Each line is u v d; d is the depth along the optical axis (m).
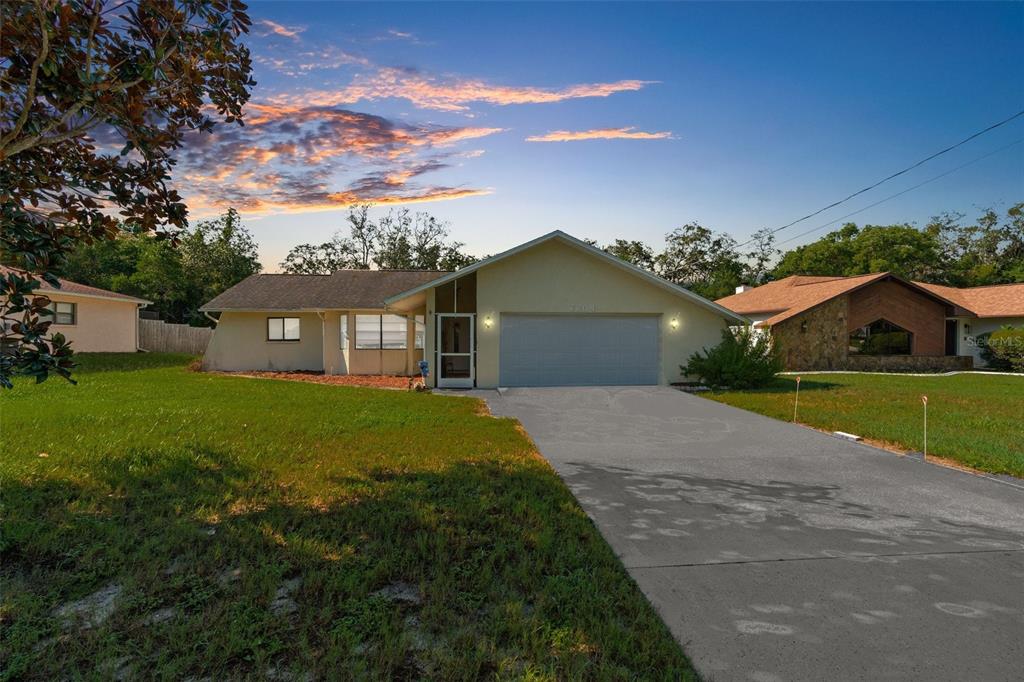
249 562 3.69
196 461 6.12
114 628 2.89
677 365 15.59
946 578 3.79
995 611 3.34
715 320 15.69
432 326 14.70
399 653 2.68
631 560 4.03
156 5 3.51
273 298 19.33
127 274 38.34
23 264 3.31
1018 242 44.88
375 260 45.94
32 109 3.45
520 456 6.94
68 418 8.41
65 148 3.93
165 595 3.23
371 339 18.39
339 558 3.76
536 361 15.12
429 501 5.04
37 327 3.20
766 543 4.40
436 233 45.84
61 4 3.20
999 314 25.73
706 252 46.56
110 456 6.14
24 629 2.84
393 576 3.57
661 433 8.91
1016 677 2.69
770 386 15.53
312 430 8.07
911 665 2.78
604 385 15.23
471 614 3.12
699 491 5.82
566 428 9.25
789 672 2.71
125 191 4.10
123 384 13.59
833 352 24.08
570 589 3.45
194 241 37.66
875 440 8.52
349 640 2.79
